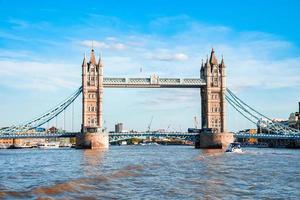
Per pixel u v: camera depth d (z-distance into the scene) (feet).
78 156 494.59
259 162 355.97
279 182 206.28
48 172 254.47
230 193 168.96
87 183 184.24
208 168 284.61
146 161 364.17
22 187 172.76
